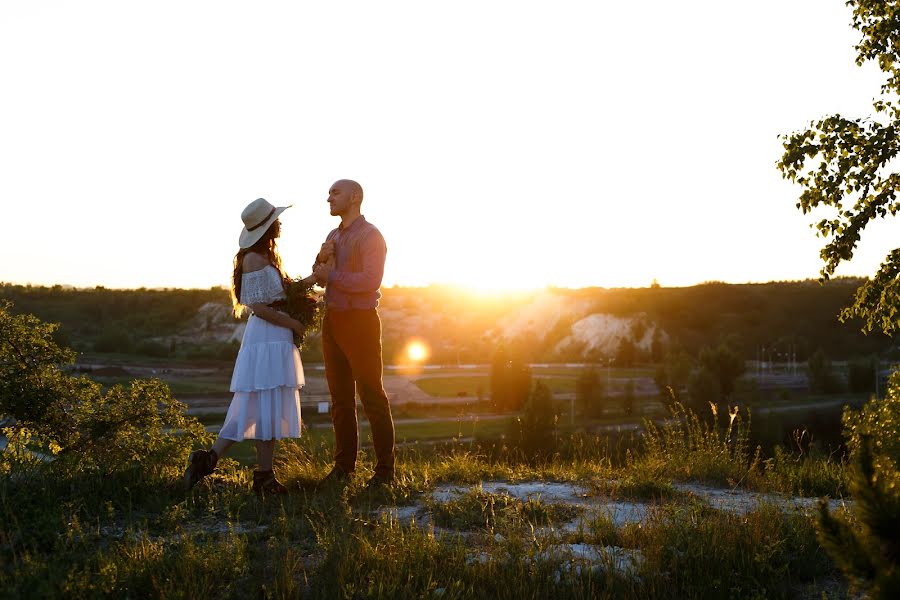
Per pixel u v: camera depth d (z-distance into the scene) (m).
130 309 150.75
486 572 4.21
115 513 5.29
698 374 58.81
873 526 2.72
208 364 105.00
